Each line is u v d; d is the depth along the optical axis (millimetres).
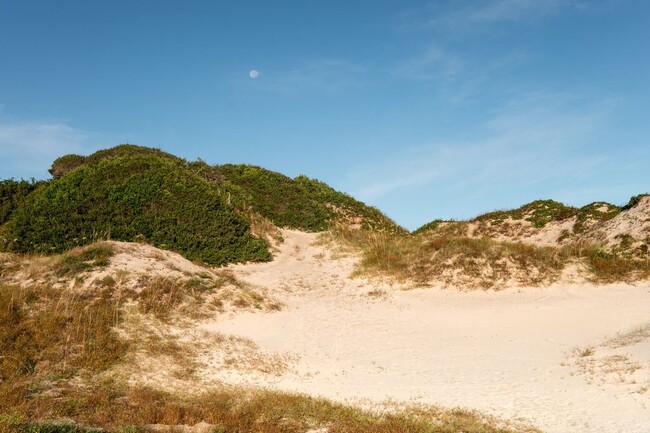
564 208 33844
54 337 13469
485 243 23891
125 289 17734
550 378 12789
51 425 9156
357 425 9992
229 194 32250
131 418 9922
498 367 13898
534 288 20531
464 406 11195
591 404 10945
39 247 22016
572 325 16984
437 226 37156
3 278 17922
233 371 13555
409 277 22562
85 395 10992
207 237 25641
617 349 14109
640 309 17516
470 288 21047
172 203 26453
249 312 18656
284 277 24375
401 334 17156
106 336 14086
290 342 16375
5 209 25938
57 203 24484
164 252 21625
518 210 35781
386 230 32844
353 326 18047
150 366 13109
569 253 22641
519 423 10117
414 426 9867
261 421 10219
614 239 25297
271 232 30422
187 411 10391
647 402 10688
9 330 13328
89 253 19625
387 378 13359
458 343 16125
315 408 10891
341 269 25141
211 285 19984
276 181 38781
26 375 11711
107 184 26281
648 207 26000
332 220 34906
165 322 16219
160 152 38438
